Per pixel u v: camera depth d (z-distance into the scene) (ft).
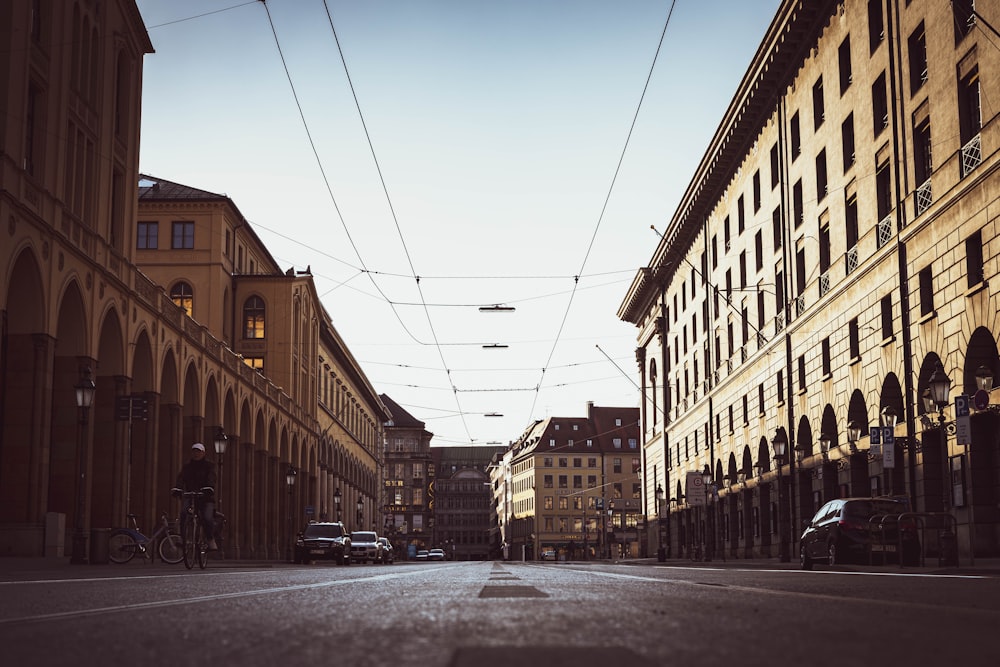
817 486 128.77
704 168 179.32
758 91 148.05
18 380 94.99
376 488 375.45
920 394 98.73
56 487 108.06
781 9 131.85
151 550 61.77
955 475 91.97
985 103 85.92
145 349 124.47
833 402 123.03
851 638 15.89
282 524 208.74
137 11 122.42
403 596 28.07
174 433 135.03
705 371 194.90
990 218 84.53
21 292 94.99
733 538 176.96
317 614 20.98
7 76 89.51
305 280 223.51
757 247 157.89
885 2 106.52
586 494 465.47
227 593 29.66
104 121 113.80
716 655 13.50
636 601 25.44
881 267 107.55
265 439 188.75
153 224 199.00
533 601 25.48
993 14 84.33
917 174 100.17
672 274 229.25
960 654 13.82
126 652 14.21
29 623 18.79
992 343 87.97
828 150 125.18
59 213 99.55
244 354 209.97
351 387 309.63
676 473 225.97
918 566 70.49
